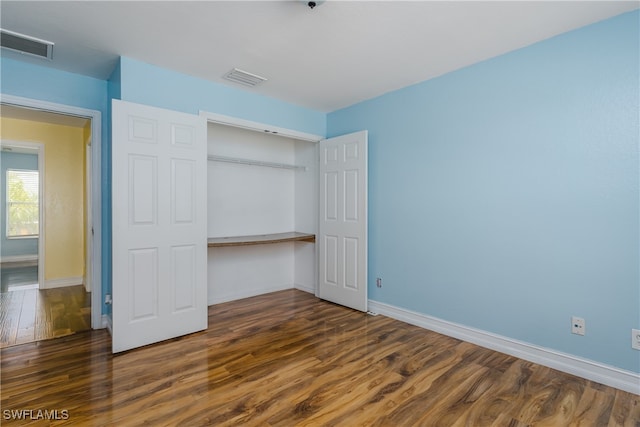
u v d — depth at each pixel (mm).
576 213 2211
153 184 2664
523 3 1894
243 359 2434
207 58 2623
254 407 1854
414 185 3166
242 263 4121
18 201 6785
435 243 3012
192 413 1793
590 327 2166
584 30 2156
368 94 3447
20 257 6773
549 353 2340
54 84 2807
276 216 4461
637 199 1987
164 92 2807
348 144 3678
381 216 3477
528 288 2438
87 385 2053
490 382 2133
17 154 6734
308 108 3918
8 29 2182
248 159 4145
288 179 4590
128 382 2092
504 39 2316
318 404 1887
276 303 3893
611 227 2080
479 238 2705
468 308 2787
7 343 2691
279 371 2258
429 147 3039
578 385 2092
